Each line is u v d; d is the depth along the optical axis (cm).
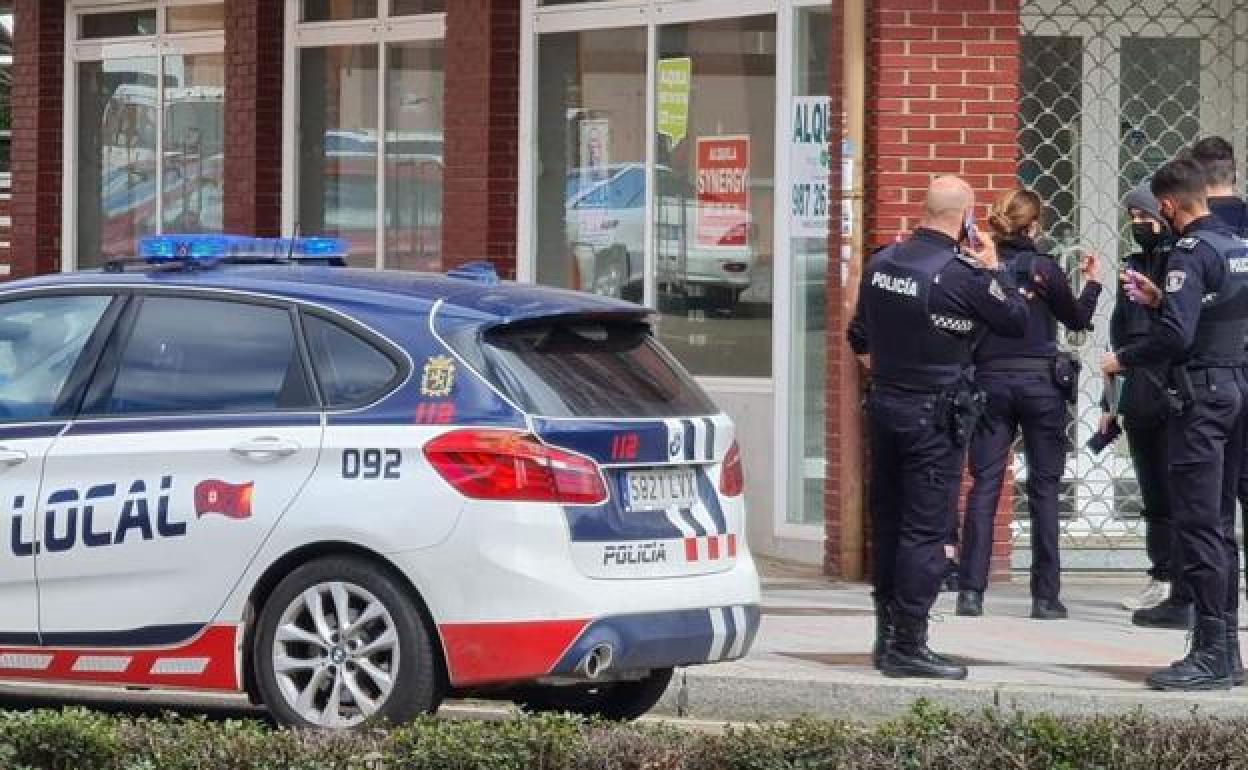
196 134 3164
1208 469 1669
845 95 2194
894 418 1689
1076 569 2361
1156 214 1903
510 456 1412
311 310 1484
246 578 1449
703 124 2512
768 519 2444
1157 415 1958
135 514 1476
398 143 2862
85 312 1541
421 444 1423
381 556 1423
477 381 1435
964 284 1659
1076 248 2388
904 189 2227
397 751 1179
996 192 2234
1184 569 1688
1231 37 2389
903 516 1705
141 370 1509
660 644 1447
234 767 1172
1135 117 2389
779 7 2416
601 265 2623
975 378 2006
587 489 1427
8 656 1512
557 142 2662
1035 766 1180
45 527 1497
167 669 1476
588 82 2625
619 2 2583
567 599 1408
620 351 1520
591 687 1611
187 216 3178
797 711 1673
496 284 1549
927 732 1207
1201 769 1184
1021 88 2369
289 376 1473
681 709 1689
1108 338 2380
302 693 1443
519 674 1406
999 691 1658
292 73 2973
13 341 1548
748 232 2473
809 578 2300
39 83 3347
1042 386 2000
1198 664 1681
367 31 2886
